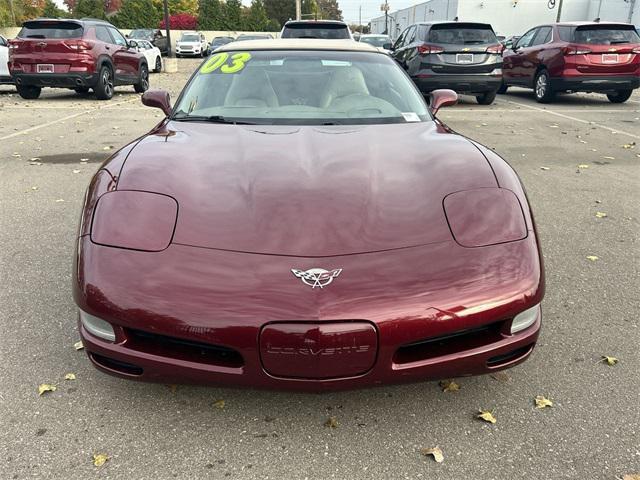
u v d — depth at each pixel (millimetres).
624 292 3385
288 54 3799
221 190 2299
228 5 59812
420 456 2045
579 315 3092
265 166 2477
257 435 2141
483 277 2029
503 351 2100
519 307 2053
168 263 2012
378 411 2287
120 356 2049
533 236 2238
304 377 1943
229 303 1915
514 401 2354
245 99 3396
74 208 4859
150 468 1975
